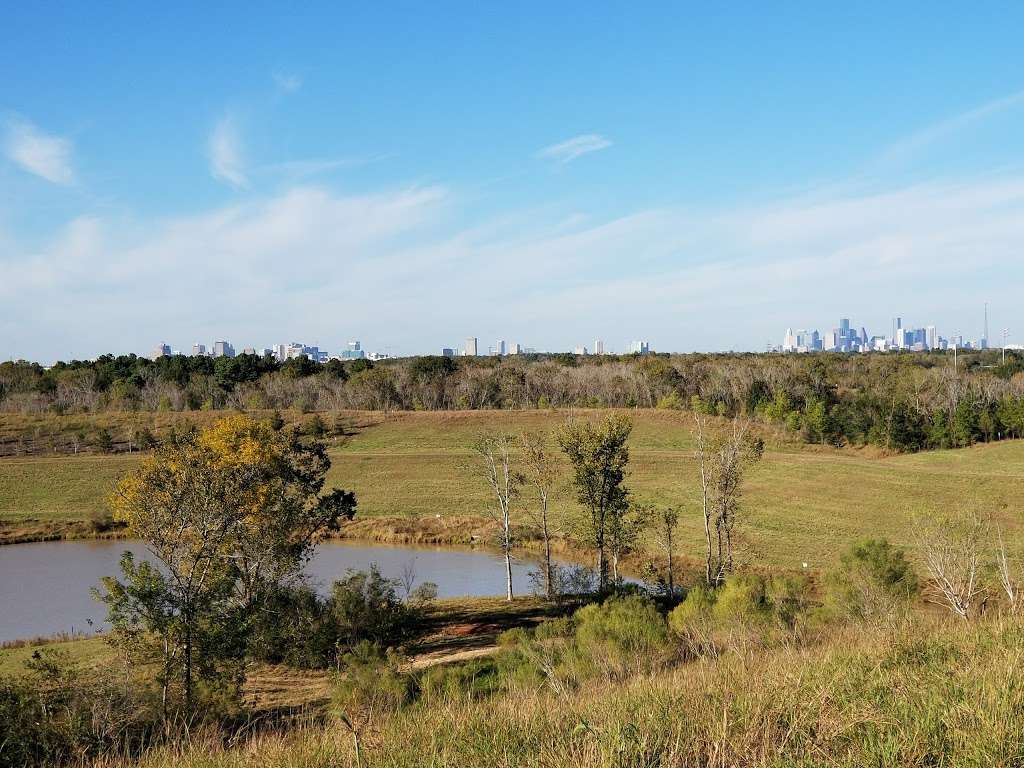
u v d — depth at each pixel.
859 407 88.50
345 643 31.98
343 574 49.28
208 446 36.38
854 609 22.20
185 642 21.39
